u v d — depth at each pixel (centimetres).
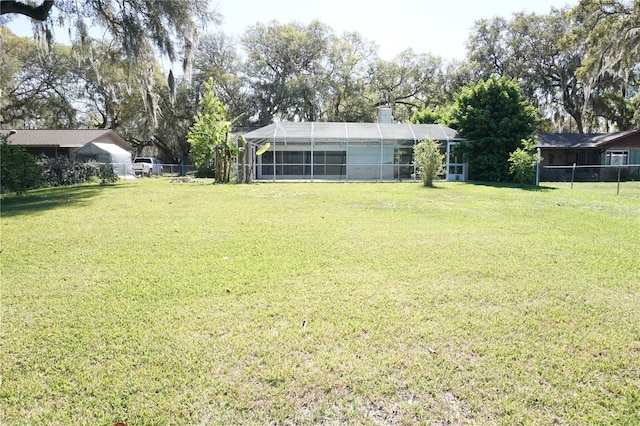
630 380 246
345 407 221
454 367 258
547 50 3159
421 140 2162
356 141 2216
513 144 1992
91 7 1617
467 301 365
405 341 290
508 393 232
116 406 220
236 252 539
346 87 3712
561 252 546
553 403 224
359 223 762
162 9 1622
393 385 238
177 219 803
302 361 264
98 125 3756
